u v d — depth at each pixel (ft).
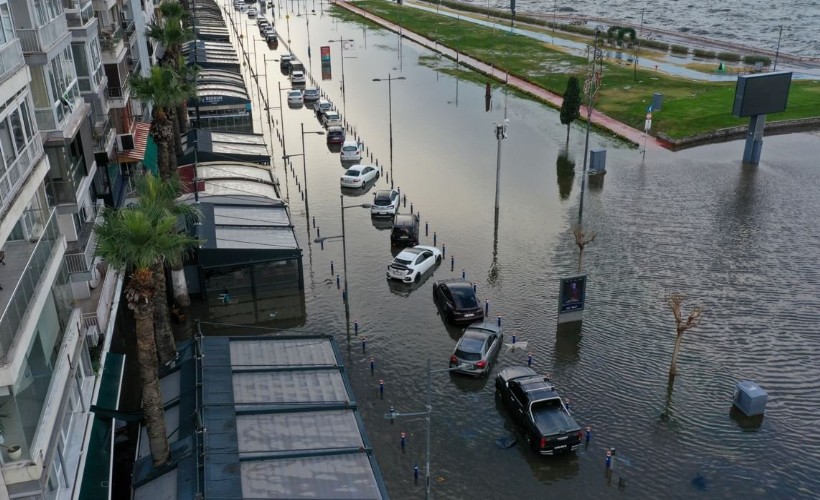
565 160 226.79
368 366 116.06
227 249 134.92
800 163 220.64
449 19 572.92
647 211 181.78
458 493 88.38
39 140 81.10
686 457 94.43
